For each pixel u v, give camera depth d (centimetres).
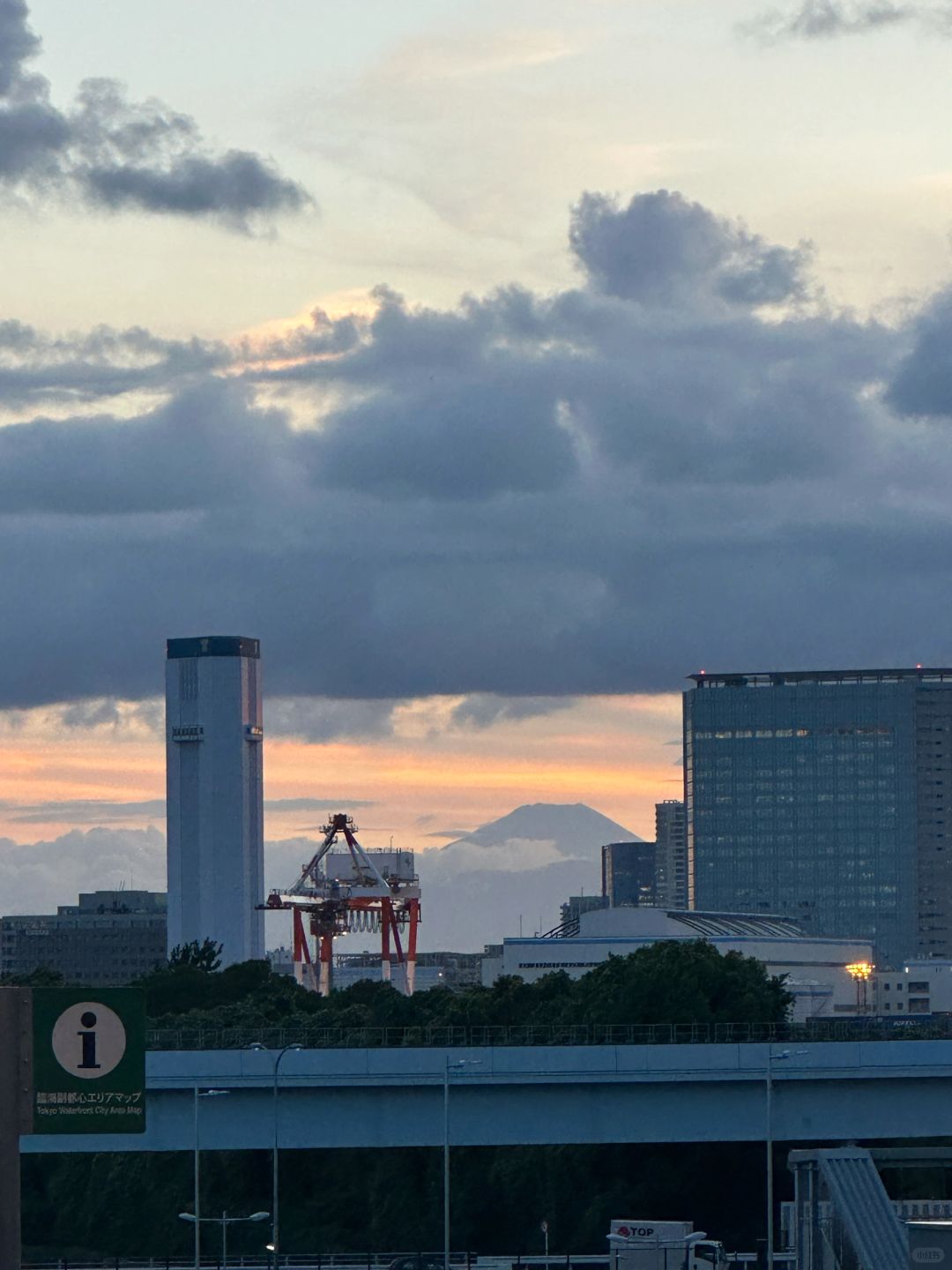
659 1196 16312
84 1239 17150
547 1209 16425
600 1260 14738
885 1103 14375
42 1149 14200
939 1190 16375
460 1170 16800
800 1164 11712
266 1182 17375
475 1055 14200
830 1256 11431
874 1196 11438
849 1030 18375
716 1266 13138
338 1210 17050
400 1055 14212
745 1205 16500
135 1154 17425
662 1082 14250
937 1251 8881
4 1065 6006
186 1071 14200
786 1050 14212
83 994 6066
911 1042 14262
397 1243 16550
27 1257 16650
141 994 6094
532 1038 17850
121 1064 6056
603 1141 14362
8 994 6025
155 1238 16900
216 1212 17112
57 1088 6028
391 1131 14350
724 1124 14362
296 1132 14325
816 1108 14362
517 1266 13962
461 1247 16425
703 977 18850
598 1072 14188
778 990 19812
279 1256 14200
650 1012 18388
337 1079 14162
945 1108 14362
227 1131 14325
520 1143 14350
